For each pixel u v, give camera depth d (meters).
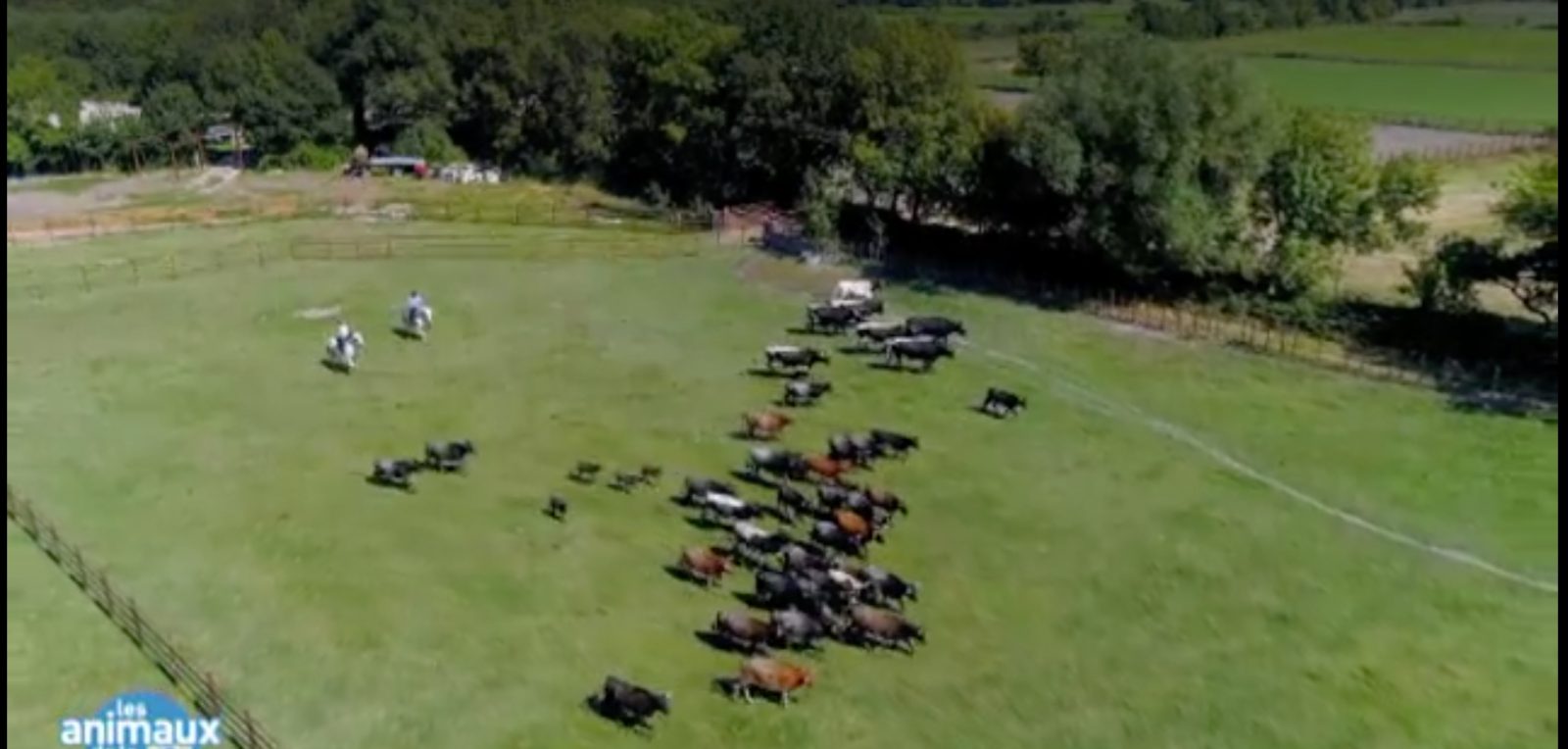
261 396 48.53
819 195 68.75
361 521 38.75
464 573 35.75
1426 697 30.45
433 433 45.09
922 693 30.53
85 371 51.16
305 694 30.44
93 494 40.50
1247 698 30.45
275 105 92.00
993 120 63.47
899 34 73.31
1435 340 51.59
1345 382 49.12
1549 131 95.56
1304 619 33.69
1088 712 29.92
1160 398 47.84
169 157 92.88
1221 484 41.12
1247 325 54.66
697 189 82.44
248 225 74.62
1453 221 70.00
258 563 36.34
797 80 75.81
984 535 37.84
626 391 48.84
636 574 35.66
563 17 93.50
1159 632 33.09
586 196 84.56
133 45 105.19
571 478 41.44
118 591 34.72
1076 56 61.12
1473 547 37.19
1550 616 33.75
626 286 62.22
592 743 28.67
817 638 32.31
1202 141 55.75
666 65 80.38
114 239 71.25
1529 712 29.86
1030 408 47.06
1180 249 55.50
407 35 94.25
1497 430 44.72
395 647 32.25
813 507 38.25
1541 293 50.97
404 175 90.25
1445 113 106.19
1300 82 125.62
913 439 42.81
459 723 29.39
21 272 64.62
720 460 42.88
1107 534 38.00
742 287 61.84
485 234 71.94
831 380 49.66
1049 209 60.81
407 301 59.59
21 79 92.69
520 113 91.69
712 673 31.25
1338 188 55.38
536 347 53.75
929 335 52.44
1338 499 40.09
